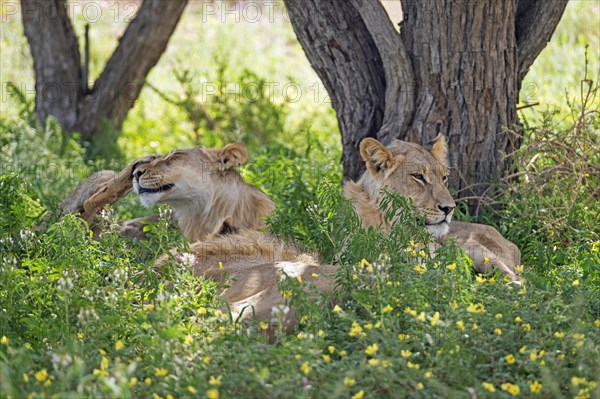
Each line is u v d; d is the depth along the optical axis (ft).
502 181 42.34
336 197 33.27
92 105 63.72
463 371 24.13
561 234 39.60
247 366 23.80
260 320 29.04
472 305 26.21
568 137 41.57
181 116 67.97
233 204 38.24
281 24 89.04
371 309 27.58
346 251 31.58
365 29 43.21
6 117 66.59
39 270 30.99
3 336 27.61
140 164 37.63
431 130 41.88
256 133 63.57
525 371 25.07
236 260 33.22
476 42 41.45
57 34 63.41
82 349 24.54
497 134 42.47
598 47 69.51
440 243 36.27
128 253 33.01
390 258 29.66
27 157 53.93
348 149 44.06
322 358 25.31
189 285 29.35
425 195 36.60
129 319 27.81
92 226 39.45
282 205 41.37
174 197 37.76
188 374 23.86
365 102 43.37
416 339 25.68
